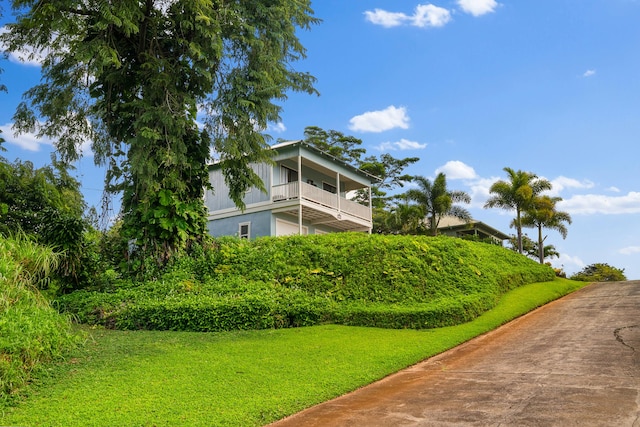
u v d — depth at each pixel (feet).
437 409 19.65
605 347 29.60
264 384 22.82
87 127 49.83
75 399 20.29
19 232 37.40
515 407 19.13
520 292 57.88
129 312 35.88
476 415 18.51
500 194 120.37
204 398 20.62
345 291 43.73
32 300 28.45
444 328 38.17
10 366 21.35
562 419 17.33
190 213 45.52
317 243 50.37
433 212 116.88
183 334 33.17
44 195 60.13
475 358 29.50
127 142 46.01
